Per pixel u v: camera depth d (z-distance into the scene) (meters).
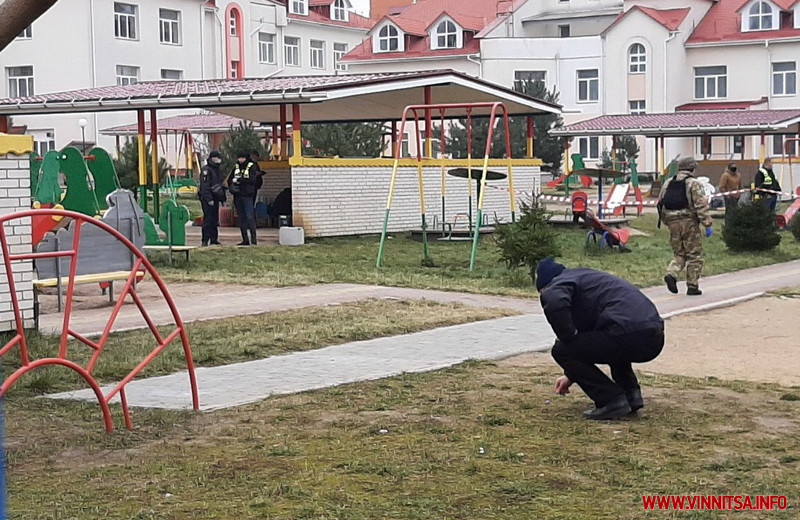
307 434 7.45
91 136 53.44
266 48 66.38
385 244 24.34
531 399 8.67
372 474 6.40
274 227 28.52
